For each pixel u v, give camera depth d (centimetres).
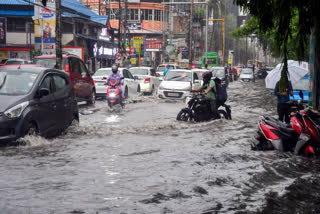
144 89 2352
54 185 524
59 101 954
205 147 814
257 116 1409
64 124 978
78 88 1691
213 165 651
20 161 668
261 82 5516
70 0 5600
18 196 475
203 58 6081
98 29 5684
